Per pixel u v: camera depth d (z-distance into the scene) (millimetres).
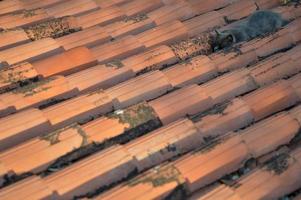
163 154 4762
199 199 4344
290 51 6199
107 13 7129
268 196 4465
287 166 4699
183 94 5461
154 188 4340
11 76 5582
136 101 5465
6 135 4801
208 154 4703
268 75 5887
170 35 6664
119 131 4953
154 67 6066
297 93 5664
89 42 6504
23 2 7207
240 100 5398
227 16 7062
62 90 5488
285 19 6887
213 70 6008
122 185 4355
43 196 4184
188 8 7262
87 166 4488
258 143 4945
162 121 5180
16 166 4438
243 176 4605
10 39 6301
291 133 5117
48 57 6078
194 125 5047
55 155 4605
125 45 6375
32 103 5281
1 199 4082
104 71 5820
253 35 6594
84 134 4816
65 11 7141
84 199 4266
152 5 7402
